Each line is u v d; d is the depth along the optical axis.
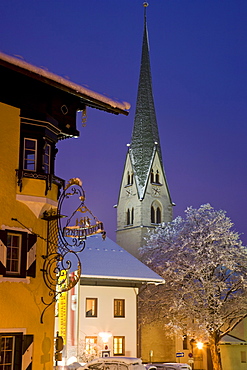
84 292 45.19
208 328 50.59
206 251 53.19
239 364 61.19
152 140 97.19
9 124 21.89
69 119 24.81
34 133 22.62
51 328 23.03
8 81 21.95
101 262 48.59
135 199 92.50
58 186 23.83
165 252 57.12
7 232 21.28
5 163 21.53
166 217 93.81
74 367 30.69
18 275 21.50
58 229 23.59
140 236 89.62
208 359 61.72
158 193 93.81
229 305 51.84
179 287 54.28
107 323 46.09
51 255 23.34
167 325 53.84
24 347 21.44
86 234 24.78
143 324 56.81
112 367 27.66
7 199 21.44
